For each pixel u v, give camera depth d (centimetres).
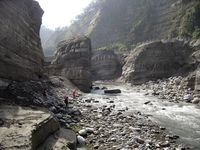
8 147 938
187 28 7225
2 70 1908
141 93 3759
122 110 2358
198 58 4506
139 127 1781
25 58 2414
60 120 1727
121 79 5853
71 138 1377
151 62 5056
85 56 3894
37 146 1127
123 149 1316
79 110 2139
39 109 1633
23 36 2373
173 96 3291
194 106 2688
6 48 1978
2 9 1948
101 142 1431
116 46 9081
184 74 4516
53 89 2834
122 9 11075
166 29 8256
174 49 5044
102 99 3008
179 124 1948
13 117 1284
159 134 1670
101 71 6862
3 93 1838
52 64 4125
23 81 2342
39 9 2923
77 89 3628
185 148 1413
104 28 10881
